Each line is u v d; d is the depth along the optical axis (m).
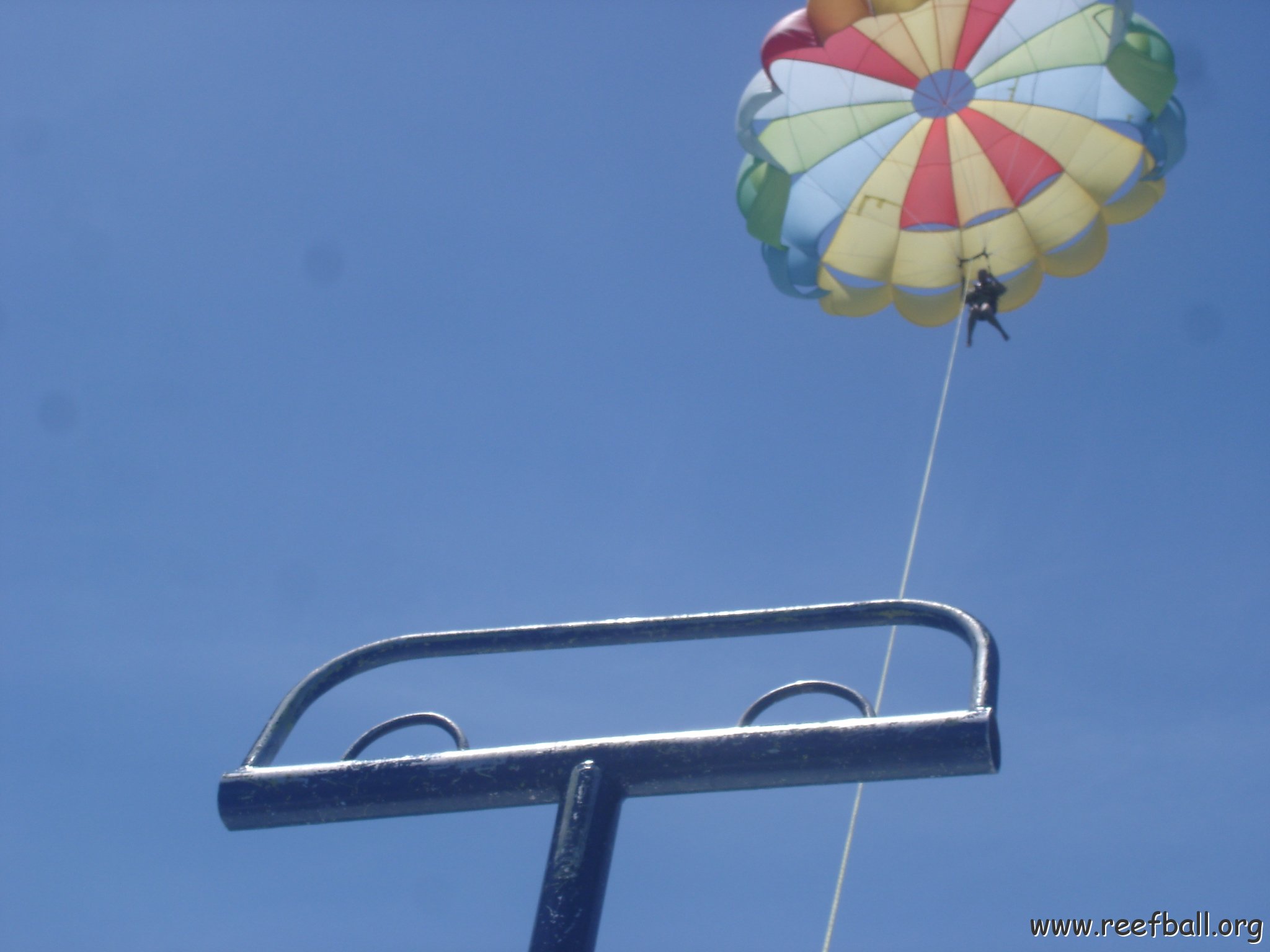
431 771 1.81
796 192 11.92
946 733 1.65
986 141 11.94
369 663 2.13
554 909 1.62
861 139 12.07
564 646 2.09
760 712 1.85
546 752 1.79
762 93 11.12
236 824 1.86
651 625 2.07
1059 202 11.93
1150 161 11.58
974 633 1.82
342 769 1.84
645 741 1.76
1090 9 10.99
